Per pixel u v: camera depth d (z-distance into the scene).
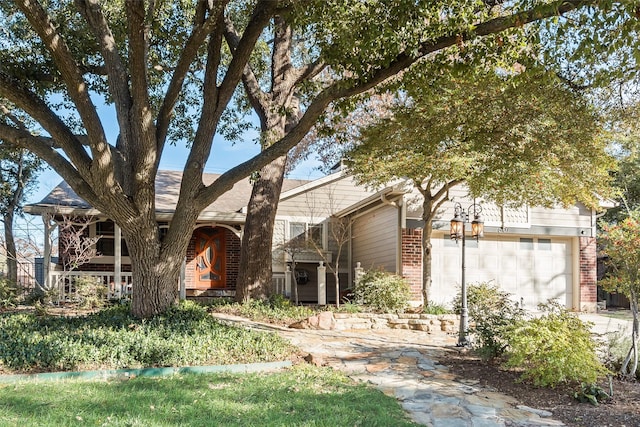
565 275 15.97
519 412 5.77
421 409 5.76
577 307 15.78
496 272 15.39
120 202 8.09
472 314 9.03
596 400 6.12
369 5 7.15
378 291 12.40
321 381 6.54
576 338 6.84
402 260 14.40
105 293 13.32
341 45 7.29
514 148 9.02
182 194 8.65
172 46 11.13
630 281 7.07
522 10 6.34
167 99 8.91
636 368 7.22
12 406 4.99
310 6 7.32
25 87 8.38
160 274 8.79
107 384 6.01
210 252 17.42
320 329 11.03
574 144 8.92
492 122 8.92
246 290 12.90
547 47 6.85
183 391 5.72
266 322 11.41
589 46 5.99
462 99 8.90
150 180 8.39
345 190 17.73
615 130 9.33
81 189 8.21
